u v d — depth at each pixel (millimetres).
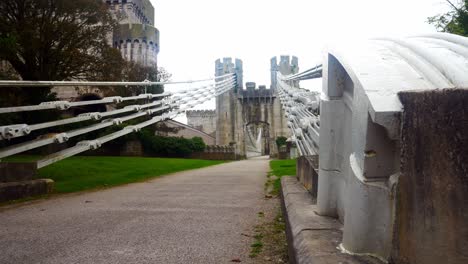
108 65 21672
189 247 4484
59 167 15023
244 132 59844
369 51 2740
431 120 1605
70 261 3955
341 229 2895
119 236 5020
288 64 61125
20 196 8719
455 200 1470
